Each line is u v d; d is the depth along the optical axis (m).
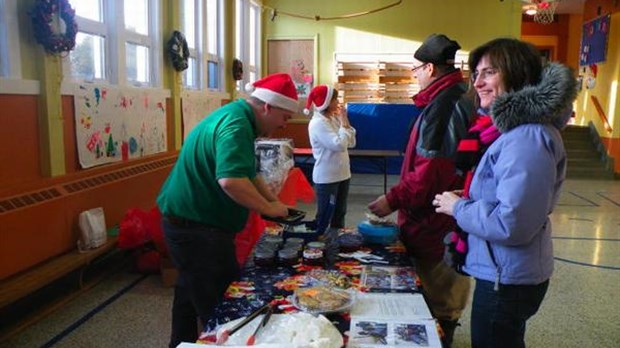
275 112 1.80
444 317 2.11
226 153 1.63
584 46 10.97
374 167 8.98
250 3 8.57
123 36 4.18
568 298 3.35
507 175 1.24
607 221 5.66
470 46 9.05
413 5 9.06
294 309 1.39
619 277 3.77
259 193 1.81
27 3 3.05
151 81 4.91
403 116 8.65
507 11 8.93
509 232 1.24
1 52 2.91
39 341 2.63
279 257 1.79
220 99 6.92
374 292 1.52
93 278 3.52
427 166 1.86
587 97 10.63
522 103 1.25
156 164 4.72
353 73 9.27
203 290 1.87
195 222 1.83
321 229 2.14
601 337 2.78
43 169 3.24
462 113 1.83
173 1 5.14
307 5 9.21
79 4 3.68
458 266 1.49
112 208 3.85
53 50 3.19
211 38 6.83
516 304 1.34
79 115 3.56
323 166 4.16
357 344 1.19
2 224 2.72
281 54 9.39
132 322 2.88
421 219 2.00
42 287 3.05
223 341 1.18
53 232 3.17
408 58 9.16
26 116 3.07
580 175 9.41
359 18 9.17
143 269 3.63
